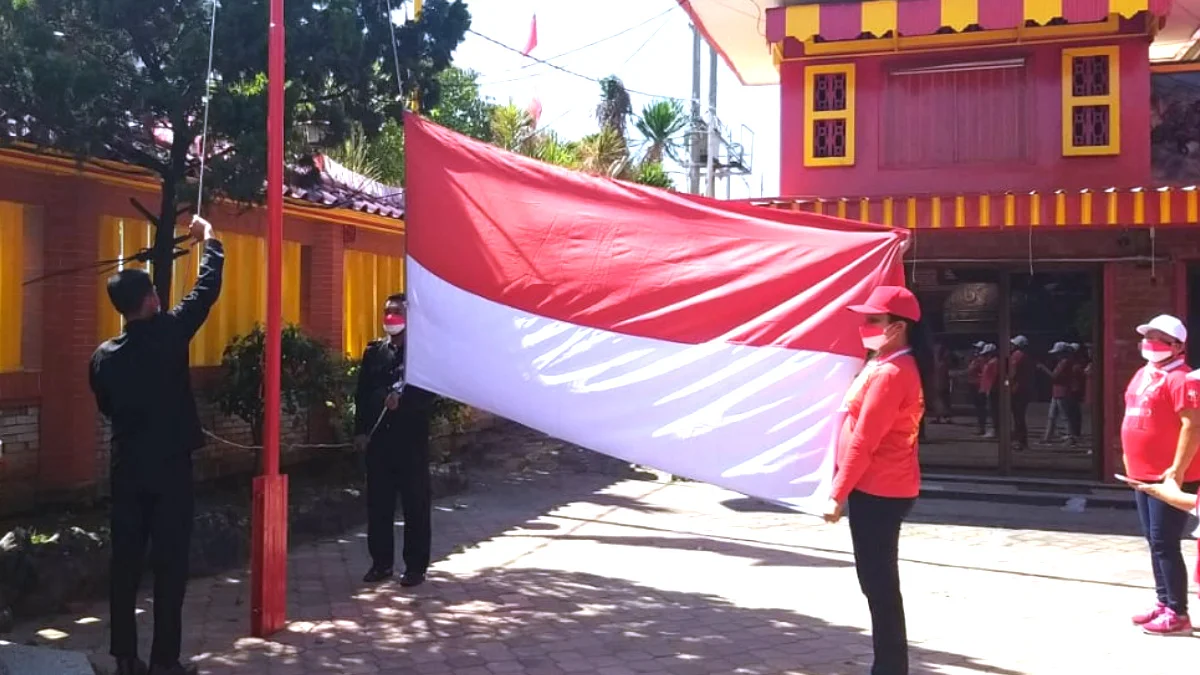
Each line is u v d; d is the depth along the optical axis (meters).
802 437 5.16
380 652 5.38
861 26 11.16
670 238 5.57
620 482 11.98
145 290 4.82
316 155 8.27
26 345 7.69
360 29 7.12
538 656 5.34
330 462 10.34
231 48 6.51
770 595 6.73
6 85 6.22
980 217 10.03
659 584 7.00
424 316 5.83
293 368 9.04
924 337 4.59
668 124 26.75
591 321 5.57
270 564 5.66
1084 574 7.50
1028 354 12.02
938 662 5.29
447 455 12.58
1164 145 11.61
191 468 4.95
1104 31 11.29
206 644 5.47
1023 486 11.57
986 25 10.84
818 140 12.14
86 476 7.94
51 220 7.78
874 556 4.52
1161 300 11.41
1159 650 5.54
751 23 12.91
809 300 5.26
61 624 5.72
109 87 6.36
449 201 5.88
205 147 6.54
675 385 5.38
